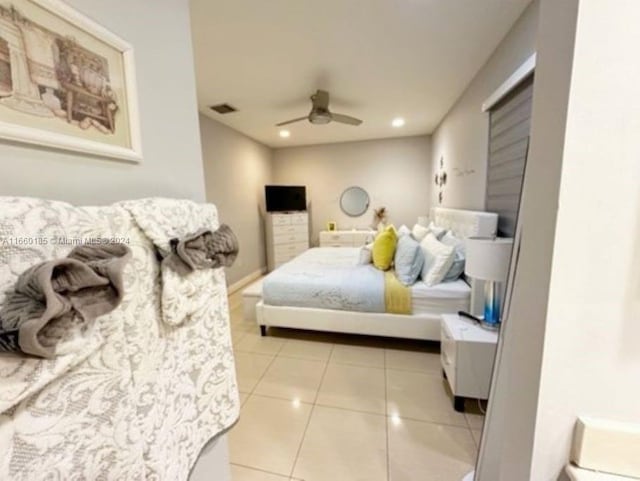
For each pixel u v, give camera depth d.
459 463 1.50
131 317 0.65
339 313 2.69
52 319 0.42
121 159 0.75
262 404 1.96
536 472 0.57
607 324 0.51
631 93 0.45
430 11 1.90
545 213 0.54
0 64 0.50
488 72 2.54
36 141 0.55
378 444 1.62
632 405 0.52
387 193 5.71
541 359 0.54
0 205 0.43
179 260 0.76
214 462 1.07
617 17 0.44
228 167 4.52
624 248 0.49
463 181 3.28
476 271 1.81
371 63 2.59
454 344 1.80
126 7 0.76
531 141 0.61
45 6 0.56
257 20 1.97
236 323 3.30
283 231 5.57
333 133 5.09
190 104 1.02
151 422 0.69
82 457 0.53
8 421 0.42
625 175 0.47
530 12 1.83
